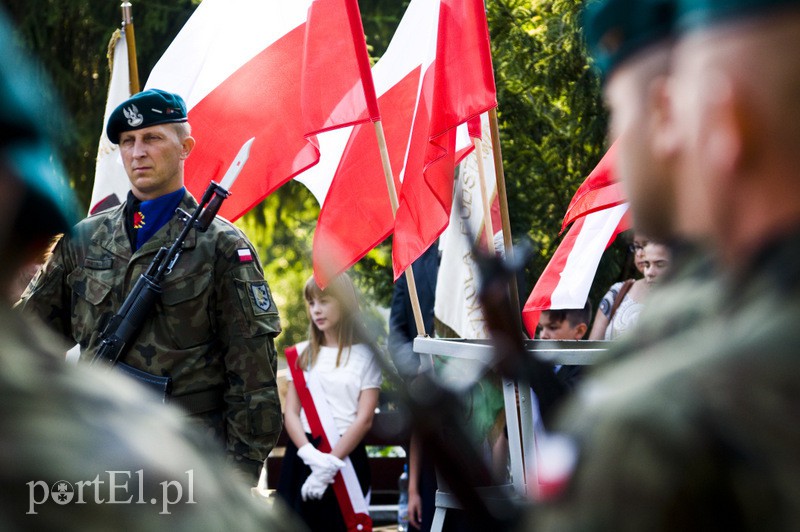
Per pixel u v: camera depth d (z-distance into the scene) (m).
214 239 5.86
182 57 7.83
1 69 1.27
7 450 1.08
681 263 1.42
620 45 1.44
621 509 1.21
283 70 7.57
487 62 6.02
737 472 1.19
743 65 1.29
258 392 5.78
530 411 4.14
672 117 1.40
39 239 1.31
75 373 1.21
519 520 1.45
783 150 1.29
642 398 1.24
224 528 1.19
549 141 11.73
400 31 7.60
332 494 8.07
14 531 1.06
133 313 5.70
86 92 15.54
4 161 1.27
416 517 7.54
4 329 1.20
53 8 15.11
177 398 5.73
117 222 6.06
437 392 1.49
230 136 7.62
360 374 8.14
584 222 7.76
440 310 7.60
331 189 7.29
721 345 1.25
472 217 7.45
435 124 6.09
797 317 1.23
